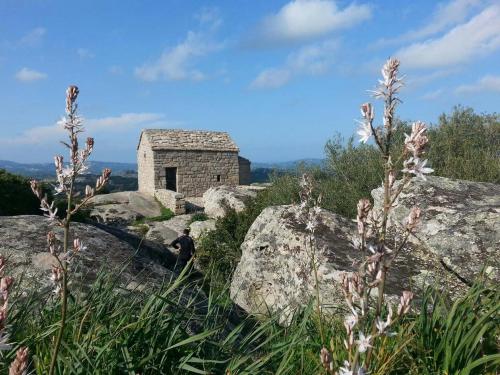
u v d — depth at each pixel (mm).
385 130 2059
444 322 3721
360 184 15938
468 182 8852
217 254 15773
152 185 43750
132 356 3291
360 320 1996
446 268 6406
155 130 46844
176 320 3715
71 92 2430
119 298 4160
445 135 18156
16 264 5648
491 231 6891
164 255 10586
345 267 6418
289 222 7887
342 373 1874
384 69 2035
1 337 1722
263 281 7645
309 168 19297
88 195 2510
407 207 7672
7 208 17359
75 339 3385
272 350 3607
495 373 3227
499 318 3807
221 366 3539
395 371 3373
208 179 46625
